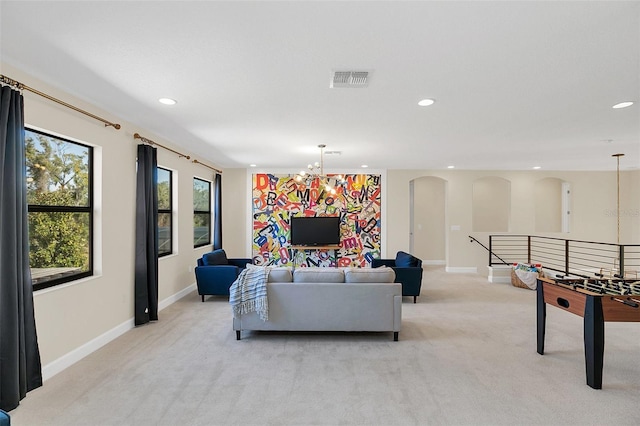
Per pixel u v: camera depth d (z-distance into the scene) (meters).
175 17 1.78
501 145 5.02
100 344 3.34
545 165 7.09
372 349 3.30
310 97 3.00
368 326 3.50
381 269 3.64
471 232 7.79
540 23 1.84
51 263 2.95
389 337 3.64
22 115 2.37
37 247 2.82
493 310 4.69
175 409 2.26
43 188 2.87
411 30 1.92
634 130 4.12
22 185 2.38
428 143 4.89
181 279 5.41
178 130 4.19
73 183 3.18
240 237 7.60
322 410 2.26
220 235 7.04
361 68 2.41
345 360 3.04
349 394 2.46
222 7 1.70
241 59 2.28
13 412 2.22
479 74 2.51
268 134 4.38
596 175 7.82
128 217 3.85
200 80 2.63
